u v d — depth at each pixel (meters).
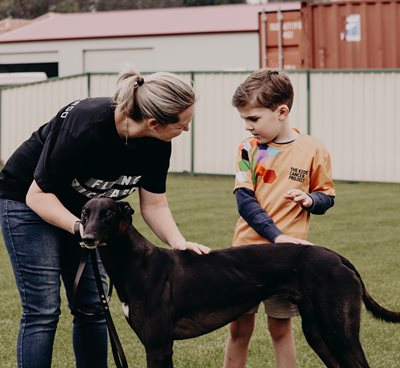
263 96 4.94
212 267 4.73
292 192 4.86
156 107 4.35
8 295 7.88
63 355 6.12
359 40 19.16
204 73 19.86
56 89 21.70
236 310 4.77
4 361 5.99
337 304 4.57
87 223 4.49
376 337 6.38
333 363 4.65
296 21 20.70
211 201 14.38
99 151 4.55
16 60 27.41
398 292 7.70
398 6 18.89
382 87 18.31
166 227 5.01
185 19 25.84
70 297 5.12
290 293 4.70
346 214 12.81
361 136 18.53
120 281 4.64
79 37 26.22
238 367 5.26
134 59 25.67
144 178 4.96
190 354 6.10
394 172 18.36
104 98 4.66
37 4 53.22
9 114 22.50
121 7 53.50
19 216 4.80
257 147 5.11
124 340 6.48
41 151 4.79
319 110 18.80
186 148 20.25
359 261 9.17
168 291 4.64
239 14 25.39
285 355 5.12
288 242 4.80
